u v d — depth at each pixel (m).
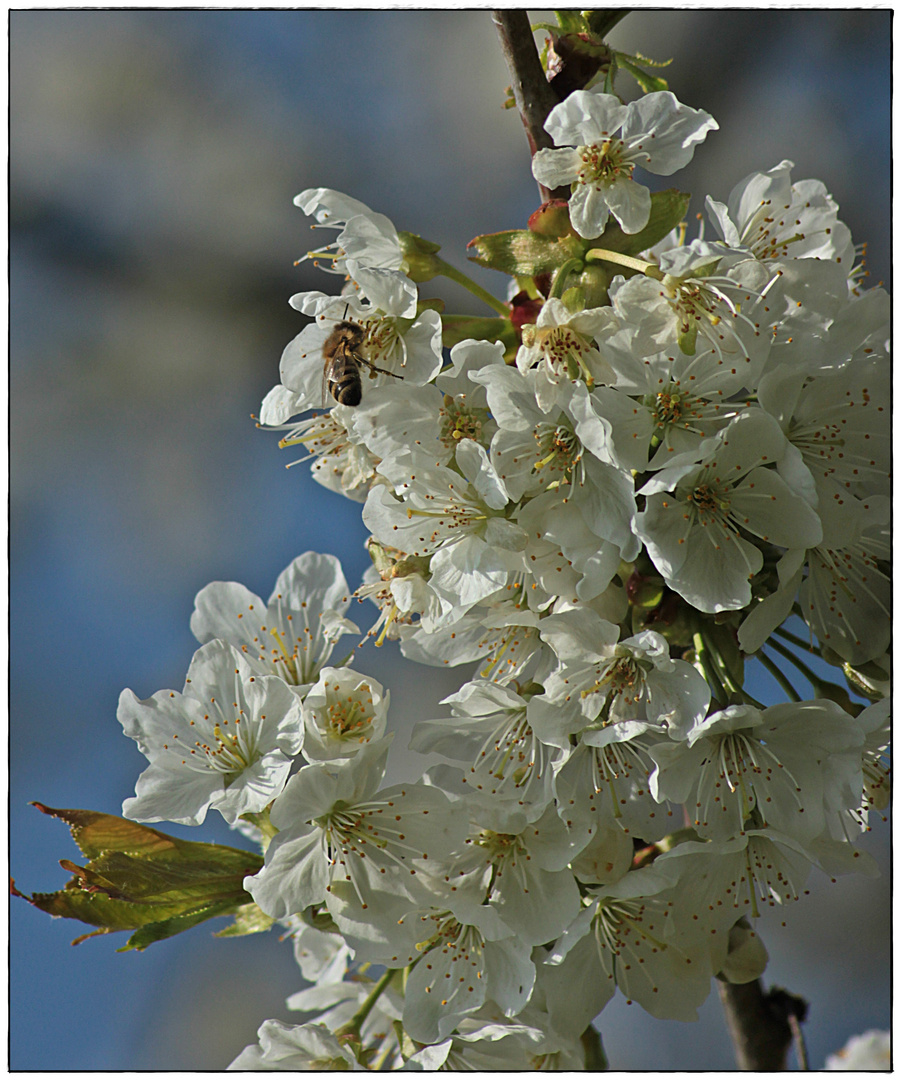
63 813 0.80
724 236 0.80
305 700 0.80
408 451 0.79
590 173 0.79
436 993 0.80
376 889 0.80
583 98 0.79
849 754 0.79
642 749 0.80
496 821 0.79
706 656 0.80
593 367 0.79
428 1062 0.79
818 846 0.80
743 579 0.79
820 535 0.79
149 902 0.80
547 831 0.80
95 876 0.79
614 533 0.79
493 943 0.80
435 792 0.79
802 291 0.80
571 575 0.79
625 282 0.79
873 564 0.80
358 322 0.80
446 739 0.80
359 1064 0.80
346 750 0.80
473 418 0.80
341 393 0.80
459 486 0.79
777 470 0.79
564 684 0.79
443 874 0.80
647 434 0.79
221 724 0.80
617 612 0.79
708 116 0.79
